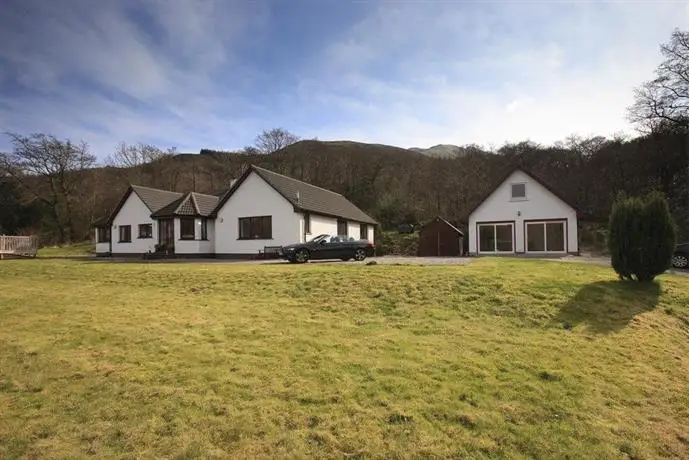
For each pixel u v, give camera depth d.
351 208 38.00
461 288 11.06
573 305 9.94
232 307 10.34
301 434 4.68
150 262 25.06
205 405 5.23
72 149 50.03
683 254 21.25
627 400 5.92
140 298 11.64
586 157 51.12
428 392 5.70
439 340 7.82
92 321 9.09
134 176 59.97
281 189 28.05
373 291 11.15
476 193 51.28
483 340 7.87
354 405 5.30
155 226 32.75
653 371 7.00
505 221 30.42
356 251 22.98
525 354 7.22
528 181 29.91
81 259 30.48
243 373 6.18
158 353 7.03
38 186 50.44
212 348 7.25
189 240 30.52
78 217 51.59
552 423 5.16
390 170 60.16
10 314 9.76
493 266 14.73
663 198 12.16
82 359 6.77
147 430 4.71
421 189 55.09
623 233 12.16
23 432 4.67
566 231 28.84
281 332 8.20
